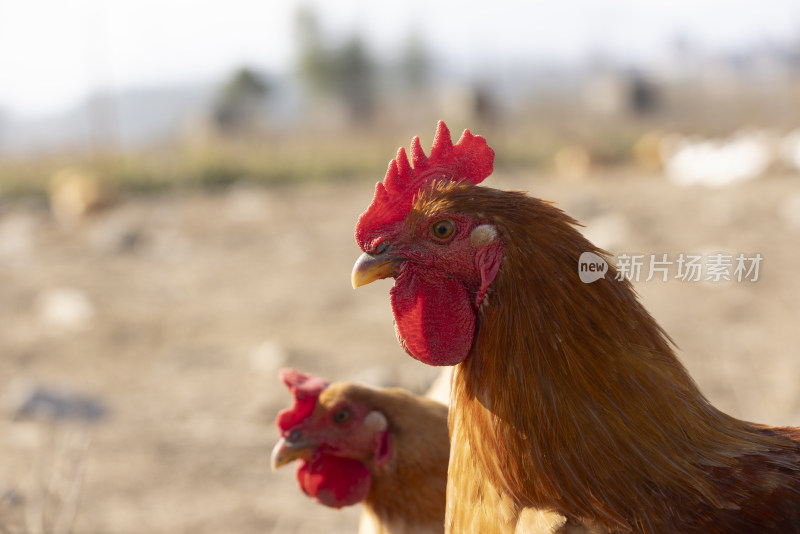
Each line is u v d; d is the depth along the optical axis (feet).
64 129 287.89
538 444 7.13
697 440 7.38
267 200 63.93
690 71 185.98
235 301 34.14
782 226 41.22
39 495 16.14
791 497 6.98
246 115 175.22
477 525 7.68
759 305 29.12
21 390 22.94
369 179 78.89
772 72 164.86
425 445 10.14
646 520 6.94
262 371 25.53
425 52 217.15
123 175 72.02
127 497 17.84
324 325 30.30
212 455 20.01
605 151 86.89
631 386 7.06
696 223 43.50
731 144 77.92
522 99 203.21
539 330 7.09
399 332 7.85
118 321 31.30
